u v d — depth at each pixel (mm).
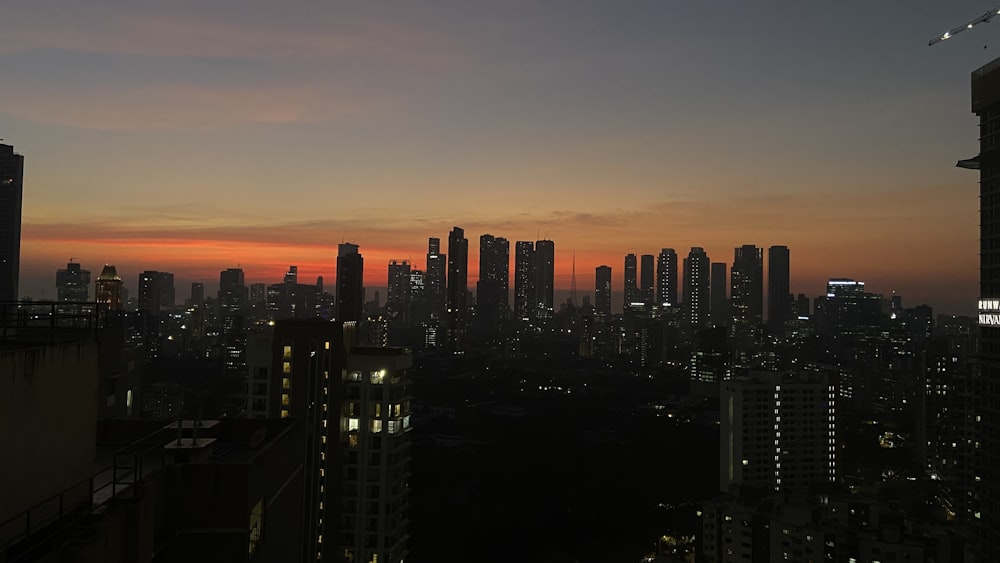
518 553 117312
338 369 72625
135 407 45812
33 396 14250
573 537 124438
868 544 83562
